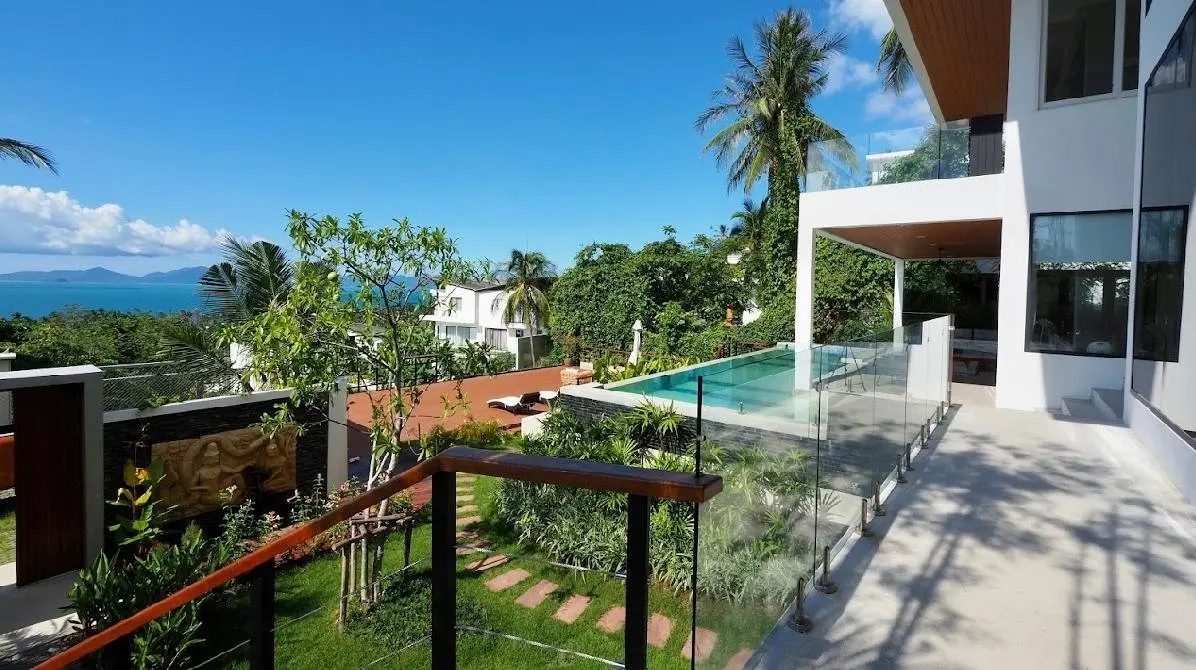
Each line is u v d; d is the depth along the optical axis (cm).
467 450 147
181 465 700
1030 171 791
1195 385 445
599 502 582
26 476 587
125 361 1566
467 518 713
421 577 583
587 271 2270
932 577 321
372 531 536
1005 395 805
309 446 826
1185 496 434
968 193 842
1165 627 267
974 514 407
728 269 2425
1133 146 724
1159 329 533
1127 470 499
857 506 393
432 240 559
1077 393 764
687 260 2161
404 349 591
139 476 626
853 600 298
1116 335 741
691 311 2136
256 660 148
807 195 976
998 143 830
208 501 723
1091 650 251
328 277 519
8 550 679
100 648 151
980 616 280
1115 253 739
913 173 895
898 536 374
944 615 282
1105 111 741
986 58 1116
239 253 1114
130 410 668
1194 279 452
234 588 554
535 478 130
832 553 347
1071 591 302
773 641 262
